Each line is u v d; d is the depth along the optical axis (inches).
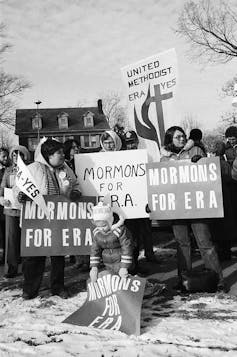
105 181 217.8
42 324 158.1
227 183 258.4
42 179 199.0
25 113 2474.2
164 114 250.4
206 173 199.3
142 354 126.4
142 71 256.4
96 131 2407.7
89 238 199.0
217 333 144.0
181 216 200.8
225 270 243.3
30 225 196.5
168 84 248.7
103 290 166.1
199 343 135.2
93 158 219.0
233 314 164.4
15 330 152.3
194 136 263.1
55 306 184.1
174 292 199.6
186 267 203.5
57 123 2431.1
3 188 250.2
